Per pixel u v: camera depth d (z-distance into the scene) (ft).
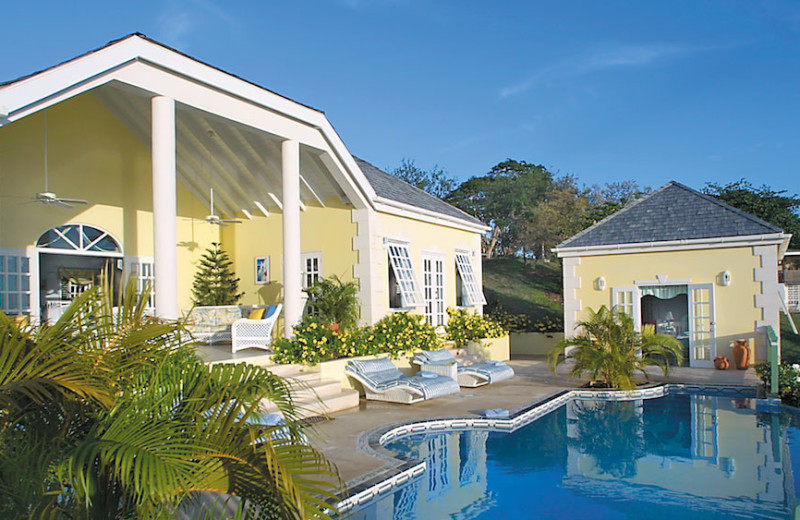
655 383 45.06
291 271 38.06
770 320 51.70
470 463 25.82
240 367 12.65
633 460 26.12
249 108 34.76
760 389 41.68
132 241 44.75
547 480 23.47
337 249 47.29
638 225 58.85
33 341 10.48
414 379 38.60
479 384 45.42
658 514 19.51
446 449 28.12
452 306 60.70
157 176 29.53
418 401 38.19
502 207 127.03
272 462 10.09
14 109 23.08
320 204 48.19
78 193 41.11
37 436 10.67
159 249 29.32
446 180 142.82
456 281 63.72
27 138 38.19
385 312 47.93
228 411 11.28
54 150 39.68
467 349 56.08
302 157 43.52
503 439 29.96
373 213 46.37
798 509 19.71
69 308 10.98
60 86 24.66
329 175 44.52
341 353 40.22
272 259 50.42
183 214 49.57
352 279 46.55
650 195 62.08
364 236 45.96
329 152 41.24
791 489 21.81
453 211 64.28
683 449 27.84
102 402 10.44
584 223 109.81
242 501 11.30
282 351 37.73
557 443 29.19
